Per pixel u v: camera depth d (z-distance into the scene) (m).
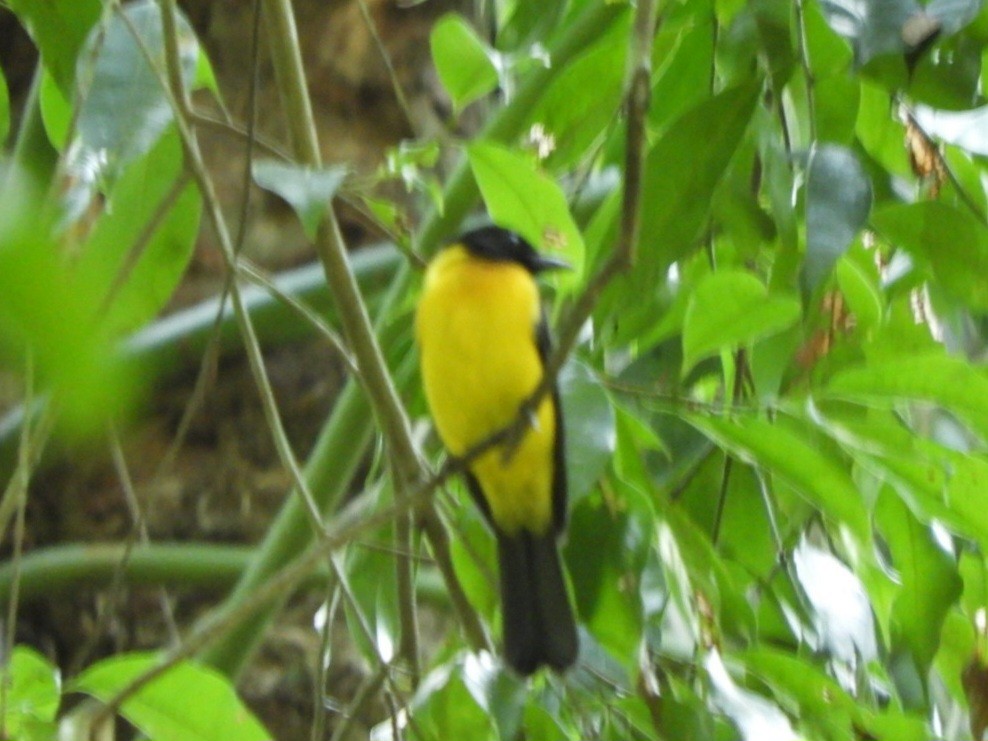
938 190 7.95
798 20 7.30
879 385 6.75
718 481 8.37
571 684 7.70
